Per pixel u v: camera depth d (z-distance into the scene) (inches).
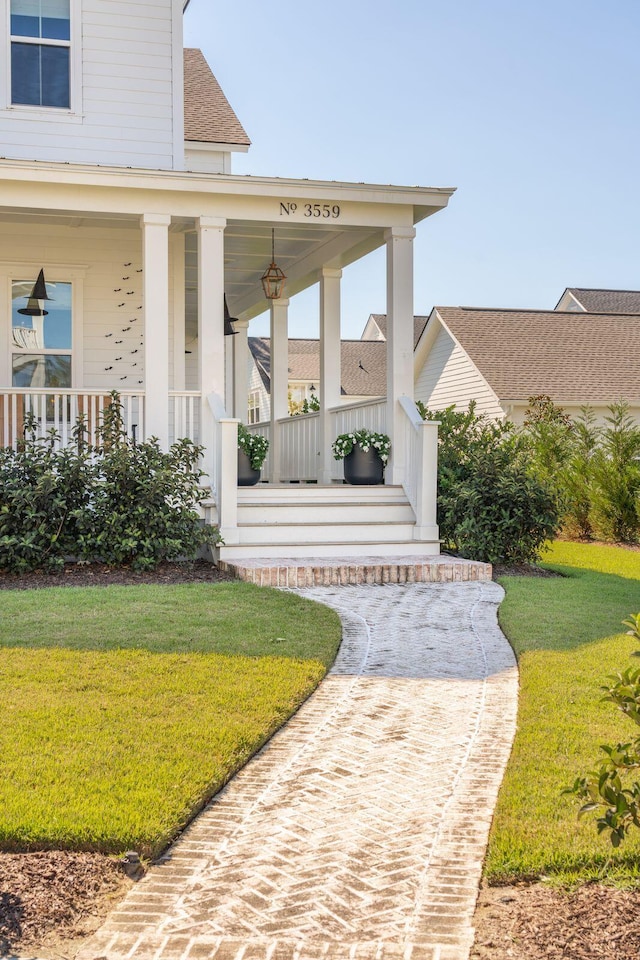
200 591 344.8
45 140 495.5
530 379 996.6
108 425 414.9
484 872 143.6
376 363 1486.2
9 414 487.2
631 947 120.7
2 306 497.7
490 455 460.1
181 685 232.1
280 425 649.0
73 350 508.7
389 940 126.4
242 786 180.1
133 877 144.4
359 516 450.6
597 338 1111.6
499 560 451.5
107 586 359.3
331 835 158.2
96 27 503.8
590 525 675.4
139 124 510.0
